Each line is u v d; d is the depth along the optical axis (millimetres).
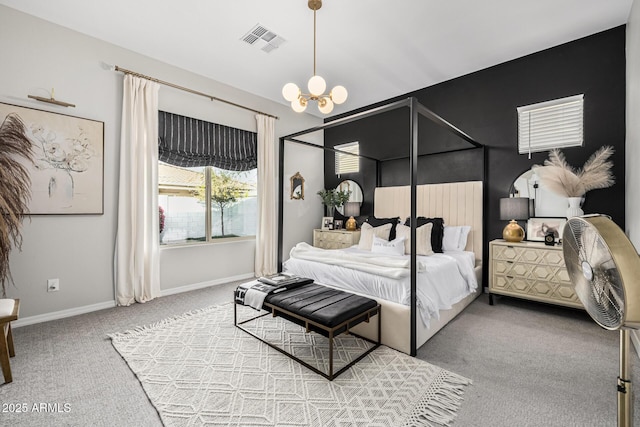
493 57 3609
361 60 3658
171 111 3773
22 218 2746
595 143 3129
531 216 3514
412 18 2854
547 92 3420
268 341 2436
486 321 2873
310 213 5645
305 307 2123
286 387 1812
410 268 2250
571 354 2213
